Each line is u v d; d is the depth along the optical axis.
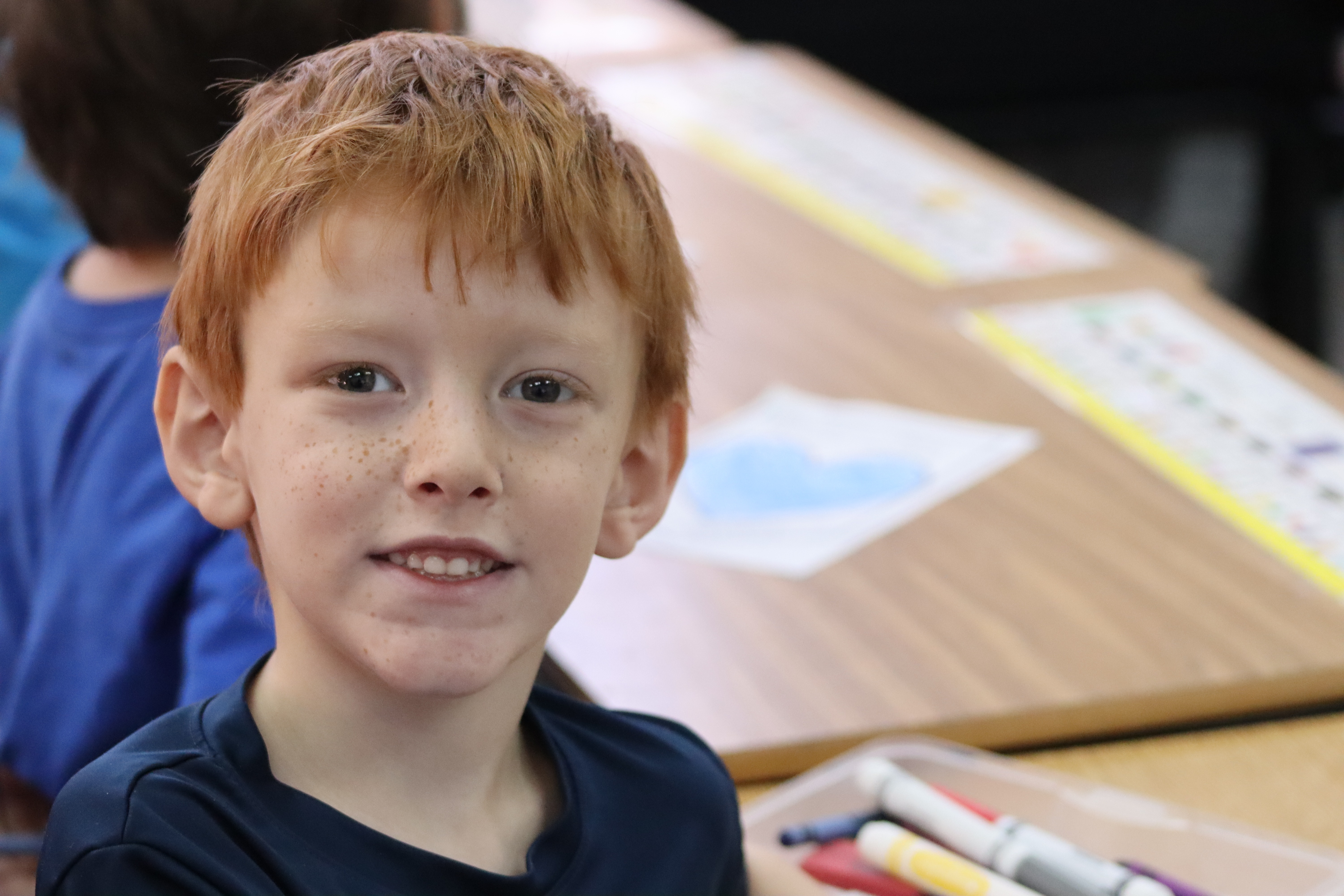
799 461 1.48
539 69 0.74
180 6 1.20
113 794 0.65
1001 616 1.24
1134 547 1.35
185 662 1.12
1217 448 1.54
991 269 1.98
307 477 0.62
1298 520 1.41
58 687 1.20
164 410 0.71
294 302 0.63
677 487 1.43
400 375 0.63
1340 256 4.31
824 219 2.11
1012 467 1.48
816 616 1.23
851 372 1.67
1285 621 1.24
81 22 1.20
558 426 0.65
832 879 0.94
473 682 0.63
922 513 1.39
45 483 1.25
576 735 0.80
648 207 0.73
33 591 1.27
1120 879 0.88
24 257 1.74
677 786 0.81
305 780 0.68
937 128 4.32
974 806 0.97
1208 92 4.32
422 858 0.67
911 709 1.11
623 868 0.76
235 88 1.16
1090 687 1.14
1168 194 4.40
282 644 0.69
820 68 2.74
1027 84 4.29
